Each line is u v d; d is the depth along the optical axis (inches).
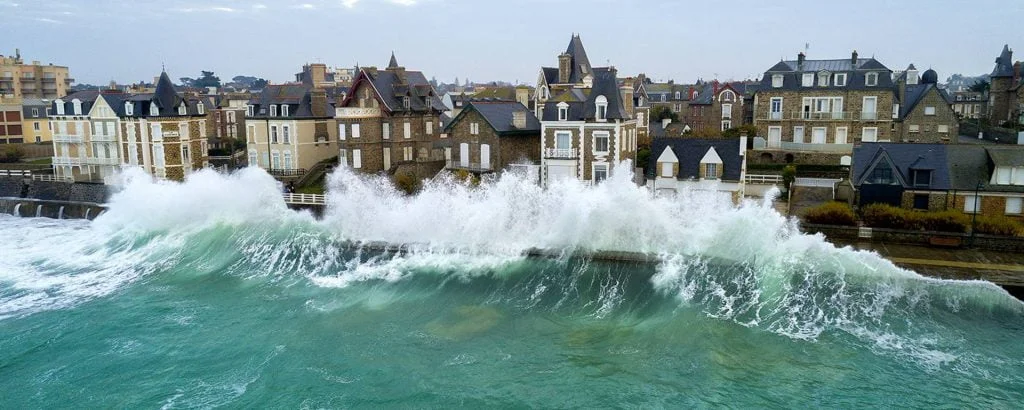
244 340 1116.5
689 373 976.9
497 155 2124.8
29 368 1036.5
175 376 1003.3
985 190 1585.9
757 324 1117.7
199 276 1448.1
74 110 2674.7
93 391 968.3
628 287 1285.7
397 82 2532.0
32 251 1704.0
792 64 2573.8
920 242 1486.2
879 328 1095.6
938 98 2390.5
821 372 970.7
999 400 898.7
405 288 1334.9
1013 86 3196.4
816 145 2347.4
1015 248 1418.6
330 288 1348.4
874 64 2343.8
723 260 1321.4
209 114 3639.3
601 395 926.4
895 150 1727.4
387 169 2459.4
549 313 1202.6
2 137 3742.6
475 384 960.9
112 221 1892.2
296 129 2618.1
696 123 3398.1
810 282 1237.7
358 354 1056.8
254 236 1647.4
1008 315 1138.7
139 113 2549.2
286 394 945.5
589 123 1973.4
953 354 1016.9
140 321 1204.5
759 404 896.9
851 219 1579.7
